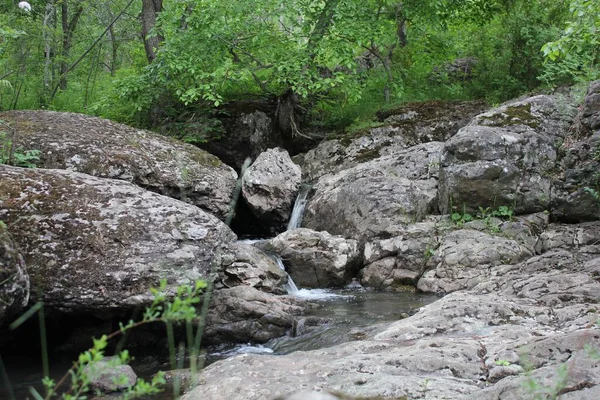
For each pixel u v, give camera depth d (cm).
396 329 581
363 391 418
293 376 462
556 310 610
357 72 1556
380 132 1352
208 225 711
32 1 1538
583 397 331
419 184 1102
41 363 621
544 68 1388
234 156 1422
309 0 1406
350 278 993
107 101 1419
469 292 762
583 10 757
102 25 2080
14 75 1462
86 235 638
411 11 1438
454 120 1359
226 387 453
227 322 704
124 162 961
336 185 1134
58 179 681
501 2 1515
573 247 920
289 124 1458
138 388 231
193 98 1289
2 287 501
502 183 991
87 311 638
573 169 986
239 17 1350
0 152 855
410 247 963
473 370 459
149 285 644
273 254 987
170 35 1395
